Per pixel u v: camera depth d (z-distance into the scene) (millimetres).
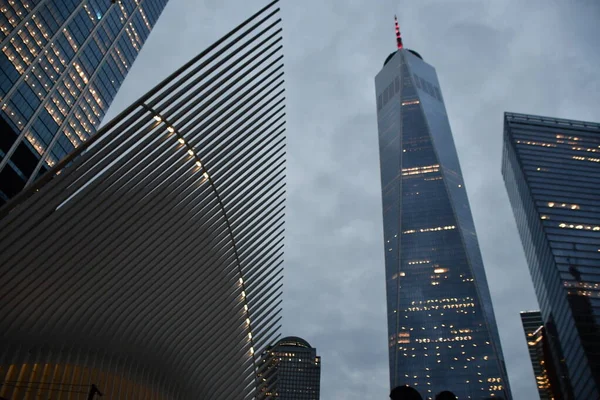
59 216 27531
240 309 43562
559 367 129000
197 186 35000
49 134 111750
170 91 30141
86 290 30797
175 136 31938
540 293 141750
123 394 34344
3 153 98312
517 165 146625
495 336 181000
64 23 117625
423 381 172250
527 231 144625
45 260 27891
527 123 155625
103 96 135250
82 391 31156
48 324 29859
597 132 152500
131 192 30656
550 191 135250
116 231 30797
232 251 40312
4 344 28125
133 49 151375
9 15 101750
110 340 33625
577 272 119125
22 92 103312
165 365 38844
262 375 50000
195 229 35688
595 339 107875
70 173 27359
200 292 39156
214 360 43656
